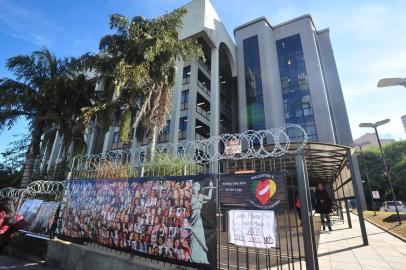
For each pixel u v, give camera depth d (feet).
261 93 105.60
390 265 16.07
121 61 40.06
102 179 19.54
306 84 104.47
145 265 14.24
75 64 48.80
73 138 45.78
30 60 46.75
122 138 40.04
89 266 17.25
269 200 12.03
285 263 15.75
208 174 13.97
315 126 96.48
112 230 17.29
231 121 112.57
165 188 15.47
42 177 46.78
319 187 32.07
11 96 42.52
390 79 23.86
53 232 21.49
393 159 131.54
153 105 41.39
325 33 123.13
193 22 82.94
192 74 87.10
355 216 53.83
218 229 12.87
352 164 24.84
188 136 77.41
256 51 113.91
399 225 32.86
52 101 45.57
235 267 13.85
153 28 44.14
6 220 16.12
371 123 47.29
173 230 14.30
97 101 47.73
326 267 15.71
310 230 11.32
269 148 18.83
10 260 21.40
